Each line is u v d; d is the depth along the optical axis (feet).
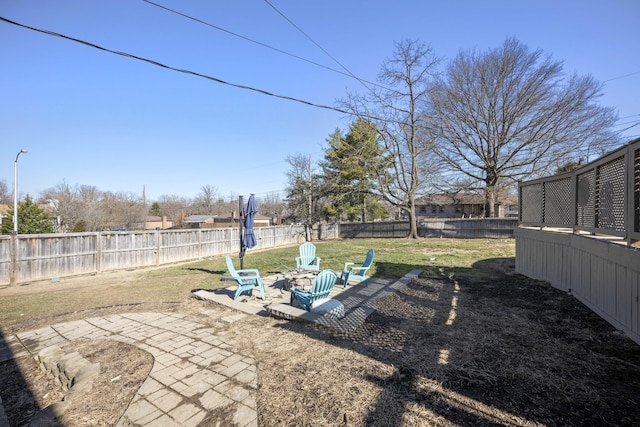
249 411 7.48
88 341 12.51
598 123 56.34
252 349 11.16
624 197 11.12
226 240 48.14
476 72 62.85
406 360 9.76
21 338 13.29
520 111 60.80
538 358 9.66
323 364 9.75
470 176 71.46
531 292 17.83
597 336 11.21
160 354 10.94
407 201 66.23
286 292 19.62
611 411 7.00
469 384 8.26
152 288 22.74
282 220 104.17
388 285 20.67
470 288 19.40
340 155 71.41
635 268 10.27
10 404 8.61
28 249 26.78
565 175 17.53
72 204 84.17
